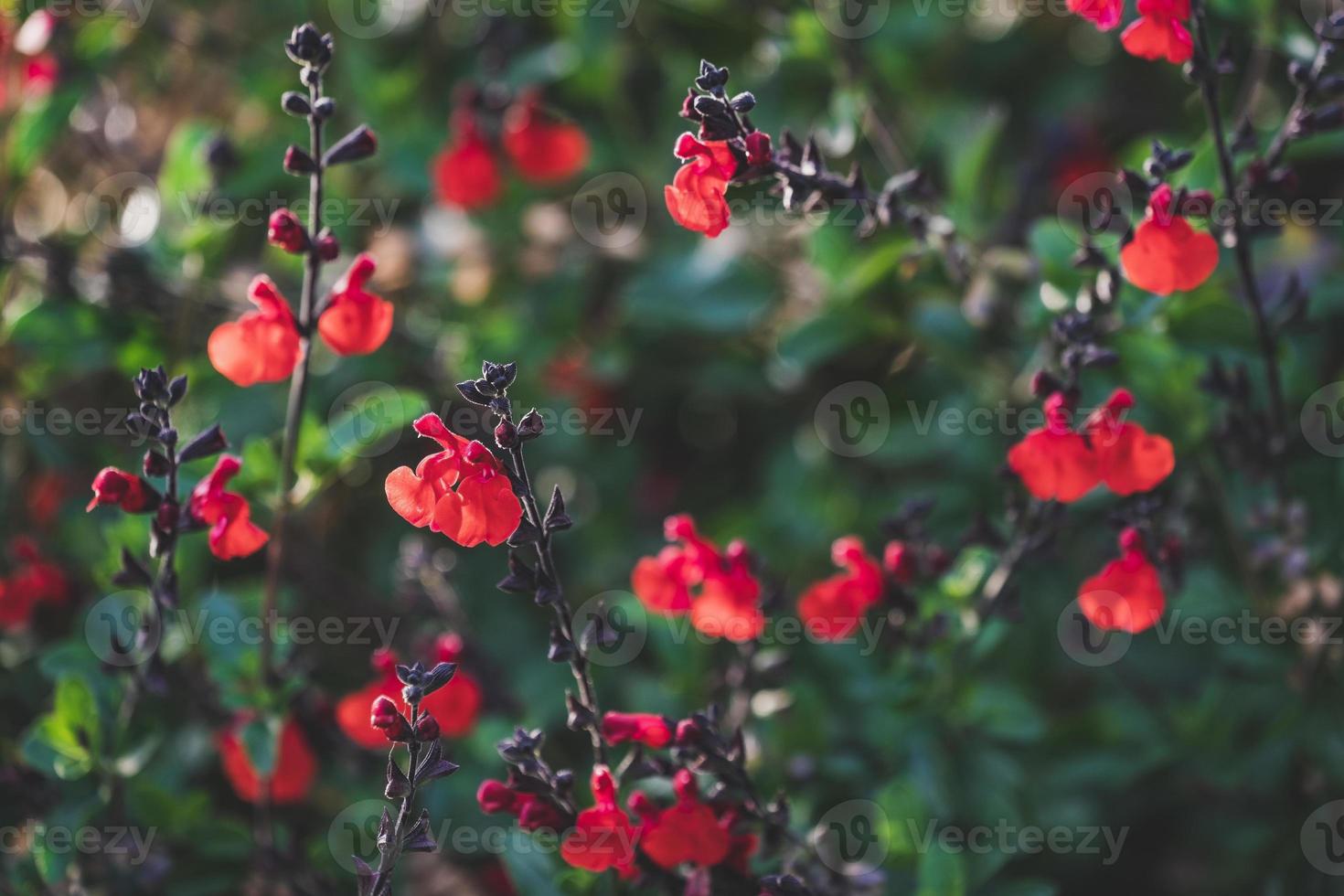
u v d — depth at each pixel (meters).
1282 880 1.10
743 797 0.96
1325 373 1.20
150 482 1.01
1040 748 1.12
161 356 1.15
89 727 1.03
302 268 1.19
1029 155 1.29
